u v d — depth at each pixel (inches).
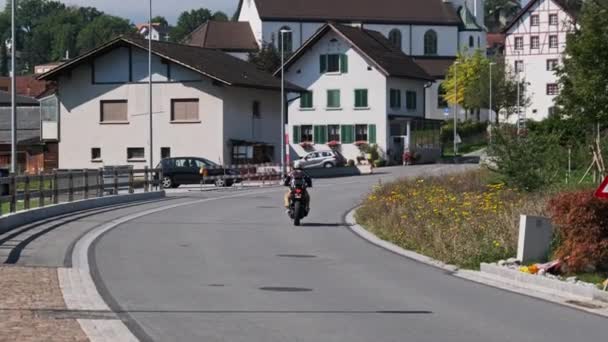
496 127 1395.2
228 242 989.8
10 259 789.9
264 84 2984.7
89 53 2861.7
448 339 484.7
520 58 4722.0
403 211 1122.0
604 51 1233.4
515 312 576.1
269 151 3058.6
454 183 1571.1
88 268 753.0
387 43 3912.4
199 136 2822.3
